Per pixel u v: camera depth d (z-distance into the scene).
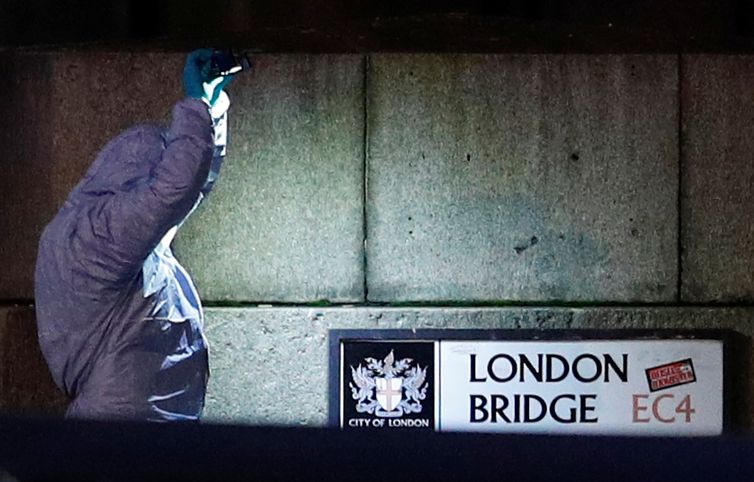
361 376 18.48
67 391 16.27
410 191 18.67
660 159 18.61
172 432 14.59
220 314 18.61
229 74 16.64
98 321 15.91
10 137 18.77
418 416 18.44
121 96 18.75
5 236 18.78
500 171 18.64
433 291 18.67
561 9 17.78
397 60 18.59
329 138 18.67
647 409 18.34
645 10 17.91
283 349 18.61
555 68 18.56
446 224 18.66
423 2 17.67
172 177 15.52
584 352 18.36
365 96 18.64
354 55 18.61
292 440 14.82
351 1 17.86
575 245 18.66
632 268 18.66
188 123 15.67
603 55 18.56
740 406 18.55
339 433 15.92
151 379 16.02
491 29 18.34
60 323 15.95
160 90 18.72
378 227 18.69
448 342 18.44
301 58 18.66
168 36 18.36
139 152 16.27
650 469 12.82
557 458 13.53
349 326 18.56
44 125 18.78
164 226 15.64
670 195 18.61
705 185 18.61
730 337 18.47
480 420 18.39
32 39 18.55
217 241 18.72
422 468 13.62
